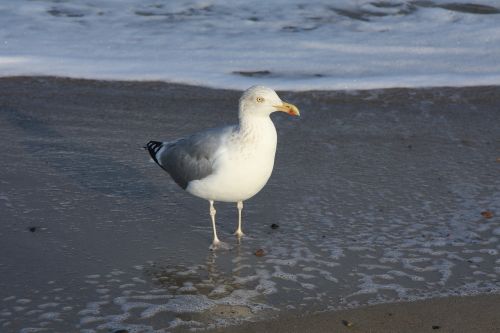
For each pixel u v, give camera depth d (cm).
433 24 2281
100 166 1381
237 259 1068
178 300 956
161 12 2362
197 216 1205
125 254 1075
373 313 927
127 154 1437
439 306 944
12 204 1216
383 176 1355
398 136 1538
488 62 1959
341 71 1897
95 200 1245
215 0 2456
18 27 2212
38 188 1280
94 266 1038
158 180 1332
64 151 1445
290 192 1288
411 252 1087
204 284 998
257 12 2369
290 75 1867
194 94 1748
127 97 1728
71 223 1162
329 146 1485
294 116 1633
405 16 2345
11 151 1437
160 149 1171
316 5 2423
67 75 1856
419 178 1348
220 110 1661
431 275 1021
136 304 944
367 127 1581
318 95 1747
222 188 1073
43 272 1017
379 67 1925
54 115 1627
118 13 2352
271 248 1101
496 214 1209
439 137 1534
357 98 1733
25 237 1112
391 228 1162
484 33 2189
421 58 1995
